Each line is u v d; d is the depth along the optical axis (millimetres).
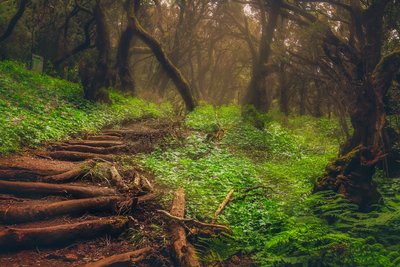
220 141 14070
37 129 10703
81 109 15422
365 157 7039
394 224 6344
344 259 5594
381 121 7266
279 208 7410
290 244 5973
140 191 7438
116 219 6152
